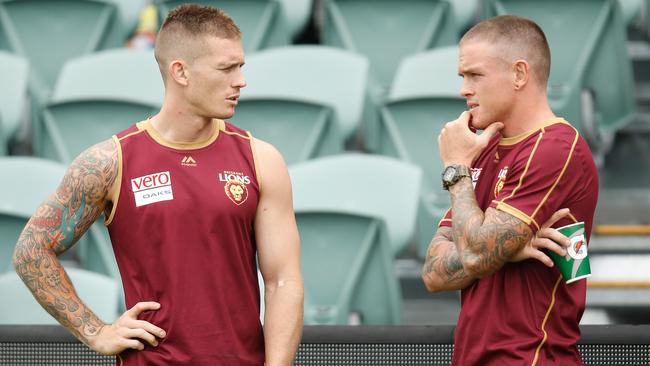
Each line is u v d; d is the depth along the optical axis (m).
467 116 11.42
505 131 11.38
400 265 22.50
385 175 20.56
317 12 30.16
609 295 21.78
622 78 23.83
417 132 22.12
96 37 26.08
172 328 11.02
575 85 23.70
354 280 19.02
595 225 22.72
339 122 23.92
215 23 10.99
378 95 25.64
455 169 11.27
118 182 11.08
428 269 11.77
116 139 11.19
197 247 11.04
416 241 22.02
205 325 11.05
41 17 25.94
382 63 25.80
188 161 11.12
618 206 23.27
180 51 10.97
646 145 25.75
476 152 11.30
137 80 24.50
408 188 20.45
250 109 22.06
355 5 25.67
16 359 13.50
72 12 25.97
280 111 22.06
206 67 10.92
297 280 11.41
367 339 13.37
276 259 11.37
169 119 11.16
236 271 11.18
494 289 11.23
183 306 11.02
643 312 21.64
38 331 13.50
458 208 11.14
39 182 20.89
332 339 13.39
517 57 11.15
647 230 22.39
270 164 11.39
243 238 11.22
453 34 25.72
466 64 11.30
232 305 11.16
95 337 11.13
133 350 11.16
